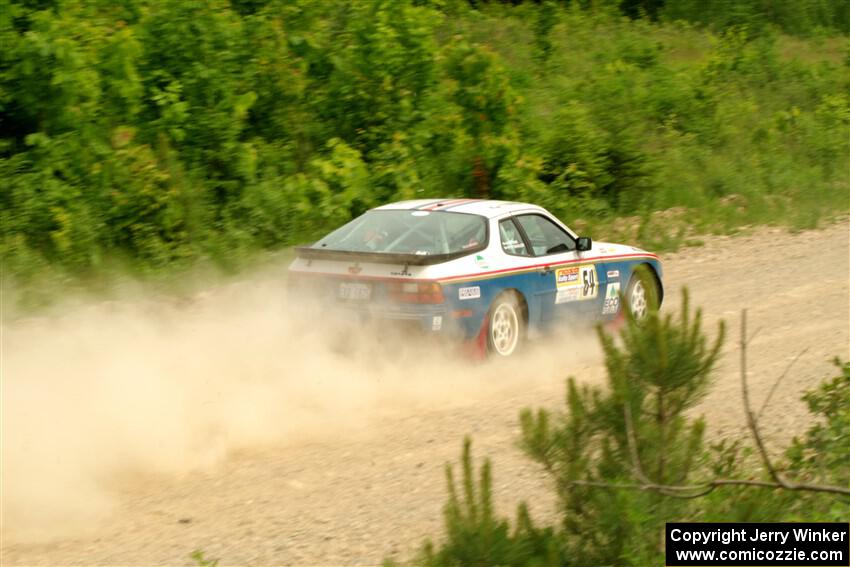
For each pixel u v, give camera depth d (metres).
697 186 42.56
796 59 71.44
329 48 34.38
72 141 27.12
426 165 33.62
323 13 35.50
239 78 32.16
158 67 30.62
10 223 25.20
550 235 21.27
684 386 9.82
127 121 29.16
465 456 8.55
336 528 12.22
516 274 19.77
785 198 44.38
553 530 9.62
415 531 12.12
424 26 34.84
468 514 8.43
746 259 32.16
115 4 30.81
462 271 18.67
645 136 45.94
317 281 18.98
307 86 34.31
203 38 30.94
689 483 10.38
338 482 13.65
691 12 89.50
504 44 61.38
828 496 12.05
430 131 34.38
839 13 102.81
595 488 9.70
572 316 21.39
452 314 18.31
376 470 14.09
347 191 30.38
